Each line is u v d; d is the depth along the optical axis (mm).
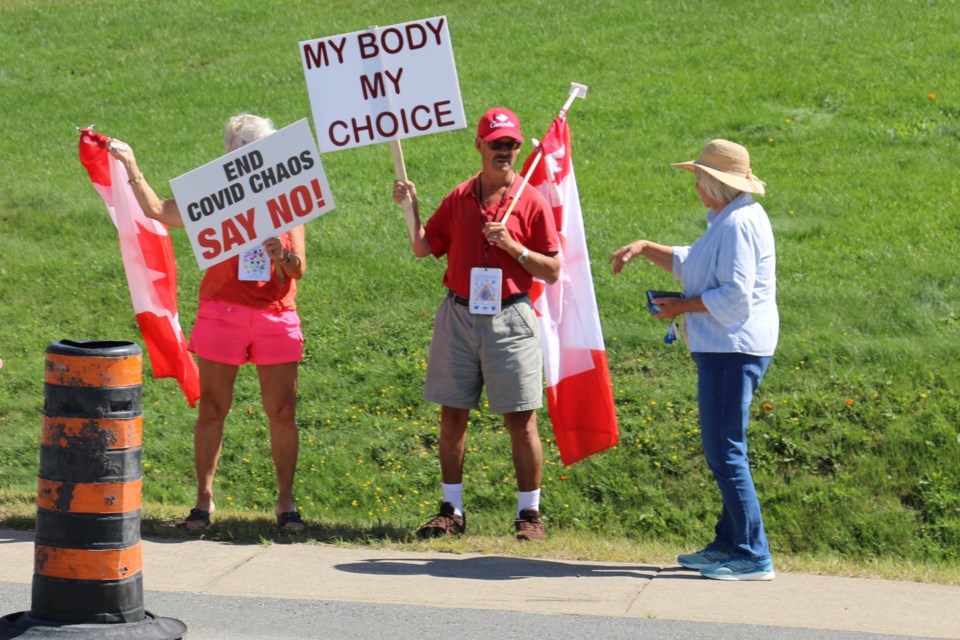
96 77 74250
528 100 62469
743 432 21766
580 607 20047
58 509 17094
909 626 19297
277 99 67188
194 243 23156
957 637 18750
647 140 56188
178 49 78875
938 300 38625
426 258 45000
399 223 48281
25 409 37219
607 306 39906
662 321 38719
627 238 44969
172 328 26734
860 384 33719
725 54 67812
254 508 32250
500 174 23578
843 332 36906
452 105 23859
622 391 35000
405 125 23797
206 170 23047
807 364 35125
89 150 25344
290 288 24734
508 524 29391
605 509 30969
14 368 39375
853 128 55812
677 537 29984
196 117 65250
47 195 53219
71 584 17062
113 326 42188
